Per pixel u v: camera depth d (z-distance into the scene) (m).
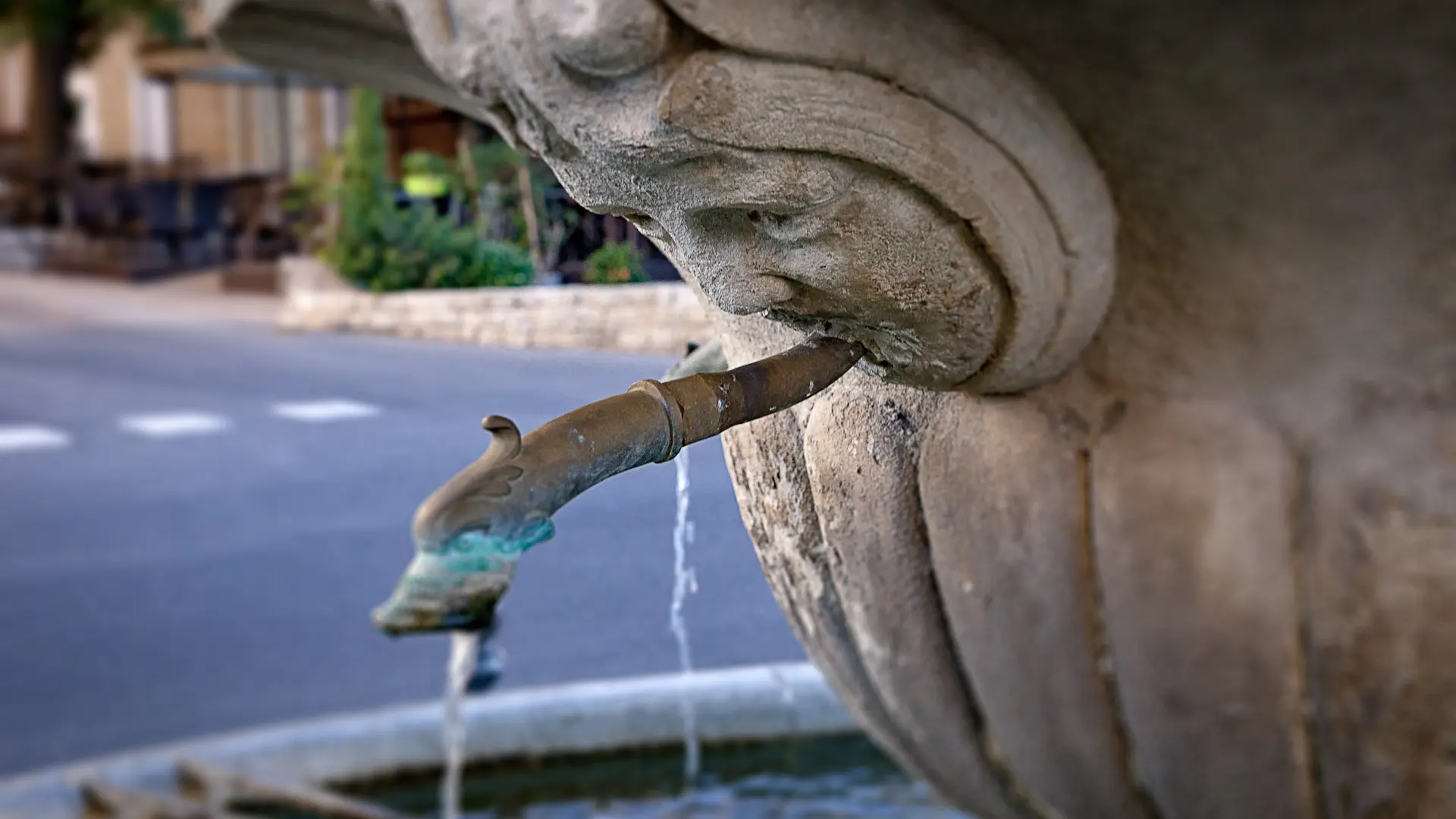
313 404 3.20
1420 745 1.12
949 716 1.41
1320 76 1.00
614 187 1.00
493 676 2.28
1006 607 1.23
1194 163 1.05
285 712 3.29
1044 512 1.17
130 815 2.64
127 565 4.09
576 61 0.89
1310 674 1.13
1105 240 1.08
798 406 1.32
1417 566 1.08
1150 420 1.13
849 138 0.93
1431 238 1.05
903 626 1.35
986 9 0.97
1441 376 1.07
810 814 2.46
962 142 0.96
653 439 0.92
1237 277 1.09
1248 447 1.10
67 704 3.41
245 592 3.86
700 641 1.91
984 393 1.18
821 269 1.00
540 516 0.83
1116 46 1.00
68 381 4.99
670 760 2.72
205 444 4.21
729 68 0.88
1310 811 1.19
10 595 4.02
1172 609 1.13
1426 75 0.99
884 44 0.91
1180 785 1.22
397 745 2.83
